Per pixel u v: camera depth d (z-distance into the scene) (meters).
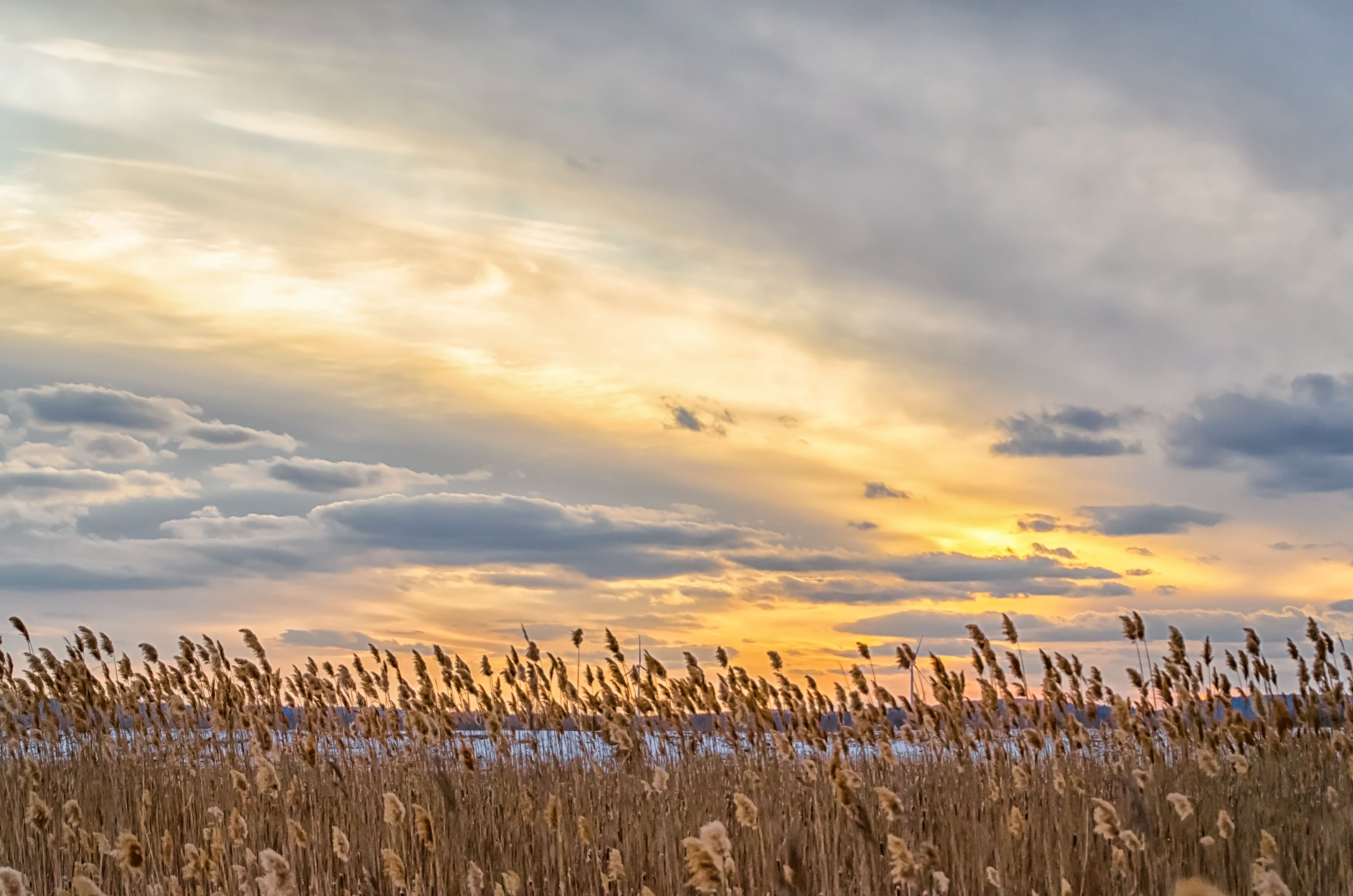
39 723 15.23
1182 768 12.23
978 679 12.84
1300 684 14.30
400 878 8.60
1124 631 14.03
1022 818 9.09
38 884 10.17
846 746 12.66
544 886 9.64
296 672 15.21
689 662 14.18
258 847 11.22
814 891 8.63
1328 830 9.03
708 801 11.42
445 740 13.16
